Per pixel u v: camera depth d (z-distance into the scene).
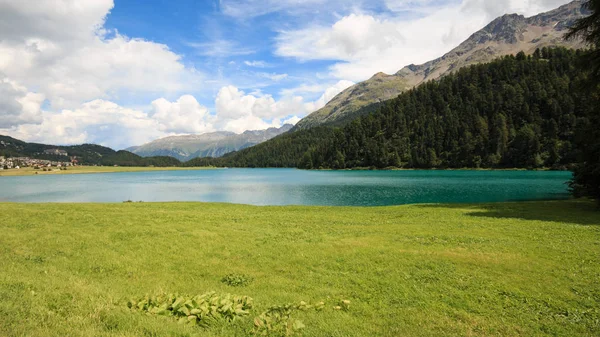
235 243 17.92
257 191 77.75
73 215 26.75
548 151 150.12
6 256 15.08
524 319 8.96
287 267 13.85
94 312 8.06
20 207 33.06
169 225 22.94
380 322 8.73
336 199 57.22
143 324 7.44
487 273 12.53
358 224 24.31
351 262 14.23
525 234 19.34
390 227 22.59
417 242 17.77
